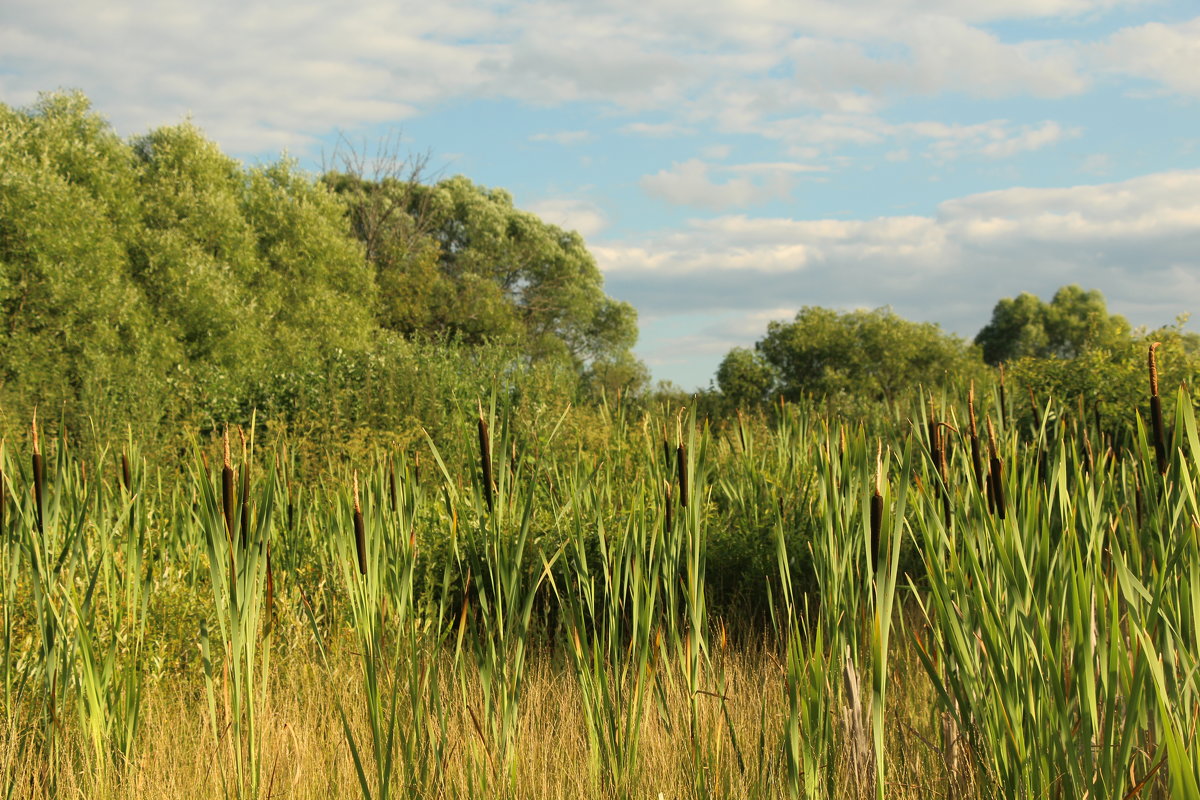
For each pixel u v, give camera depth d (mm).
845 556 2740
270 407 12461
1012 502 2482
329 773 2977
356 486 2578
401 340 15586
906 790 2633
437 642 2881
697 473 2861
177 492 4855
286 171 26141
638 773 2844
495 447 3568
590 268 45719
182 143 23438
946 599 2316
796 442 6547
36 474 2785
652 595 2789
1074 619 2121
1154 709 2221
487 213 40469
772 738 2951
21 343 15617
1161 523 2430
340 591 4090
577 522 3094
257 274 23672
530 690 3500
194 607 4023
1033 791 2172
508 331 30203
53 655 2900
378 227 30828
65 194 17125
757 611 5008
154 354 17875
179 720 3543
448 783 2740
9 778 2887
